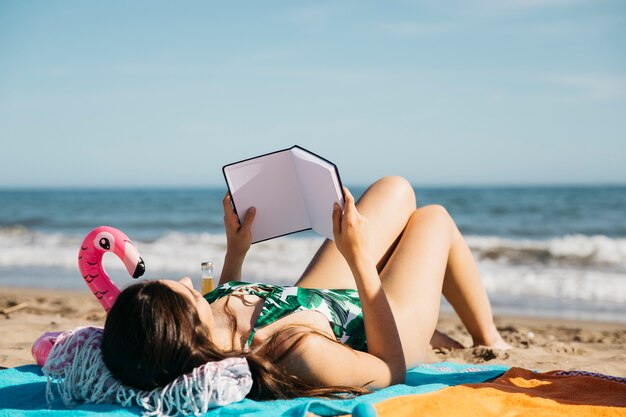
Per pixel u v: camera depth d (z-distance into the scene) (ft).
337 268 9.91
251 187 9.66
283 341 7.90
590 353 15.51
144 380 7.31
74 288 32.78
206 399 7.24
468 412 7.46
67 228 89.86
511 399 8.09
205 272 11.61
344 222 8.03
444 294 12.75
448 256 11.80
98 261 9.55
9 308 22.41
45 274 38.91
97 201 162.09
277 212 9.77
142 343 7.10
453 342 14.03
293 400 7.61
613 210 98.22
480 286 12.69
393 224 10.63
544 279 35.50
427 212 11.00
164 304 7.22
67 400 7.71
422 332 9.53
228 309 8.53
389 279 9.81
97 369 7.64
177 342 7.19
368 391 8.13
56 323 17.52
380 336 8.34
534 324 23.91
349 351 8.07
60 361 7.80
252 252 46.78
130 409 7.34
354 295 9.22
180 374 7.32
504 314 26.81
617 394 8.66
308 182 8.82
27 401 8.16
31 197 199.11
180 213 117.80
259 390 7.77
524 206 107.76
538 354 13.39
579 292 32.01
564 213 96.07
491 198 129.59
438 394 7.98
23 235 69.92
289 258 43.91
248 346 8.16
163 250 51.55
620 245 48.67
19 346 13.96
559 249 47.93
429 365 11.51
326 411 7.39
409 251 10.20
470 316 13.04
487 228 81.41
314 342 7.86
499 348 13.39
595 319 25.45
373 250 10.29
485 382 9.08
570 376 9.63
